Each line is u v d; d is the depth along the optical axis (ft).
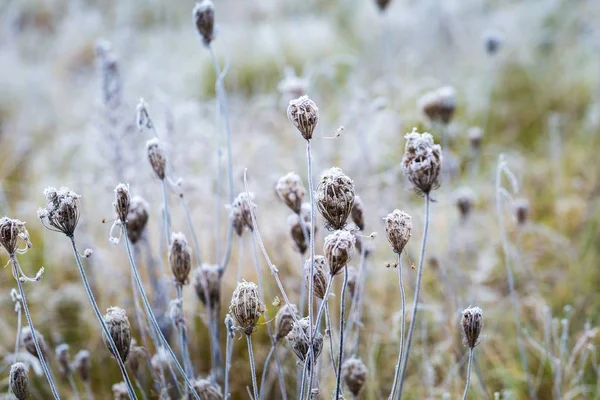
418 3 8.59
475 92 6.64
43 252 4.60
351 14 9.59
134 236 3.10
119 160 4.15
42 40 9.02
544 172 5.53
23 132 6.44
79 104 6.85
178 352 3.55
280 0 9.40
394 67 7.06
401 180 4.93
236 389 3.58
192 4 10.05
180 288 2.96
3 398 3.44
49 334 3.91
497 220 4.92
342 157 5.29
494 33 4.78
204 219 4.37
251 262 4.25
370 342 3.65
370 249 3.15
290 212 4.56
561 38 7.68
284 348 3.51
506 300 4.03
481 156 5.81
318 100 5.88
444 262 4.30
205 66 7.57
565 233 4.81
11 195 5.37
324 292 2.72
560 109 6.59
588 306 3.98
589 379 3.57
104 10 9.70
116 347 2.71
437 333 3.78
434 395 3.46
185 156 4.70
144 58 7.63
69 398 3.65
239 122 5.99
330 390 3.32
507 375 3.53
